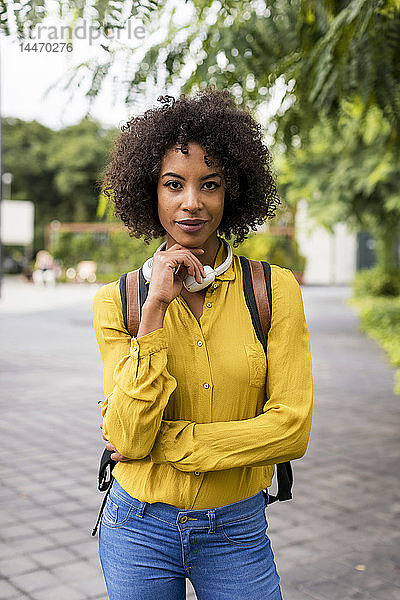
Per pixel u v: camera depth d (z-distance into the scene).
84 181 50.06
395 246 22.14
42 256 34.00
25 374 9.88
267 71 3.83
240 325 1.69
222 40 3.68
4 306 21.94
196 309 1.69
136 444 1.59
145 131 1.70
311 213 12.09
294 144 4.37
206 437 1.62
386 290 23.16
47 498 4.70
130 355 1.58
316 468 5.46
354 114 4.18
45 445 6.06
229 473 1.68
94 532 1.85
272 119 4.16
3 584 3.46
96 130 50.66
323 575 3.59
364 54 3.24
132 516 1.71
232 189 1.69
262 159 1.78
